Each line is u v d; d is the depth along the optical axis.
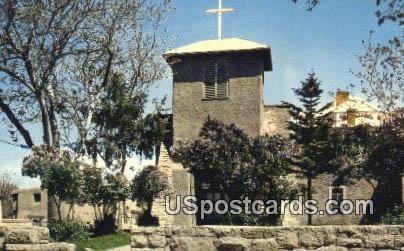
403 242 10.99
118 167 26.73
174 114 36.22
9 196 56.41
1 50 27.20
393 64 21.55
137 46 29.89
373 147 30.61
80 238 22.48
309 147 30.52
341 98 38.00
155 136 28.75
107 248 21.33
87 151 27.11
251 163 29.52
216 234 11.53
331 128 31.44
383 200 33.16
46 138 27.02
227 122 35.75
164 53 32.16
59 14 26.78
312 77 31.12
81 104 28.44
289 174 31.30
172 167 31.86
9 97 28.86
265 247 11.32
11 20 26.05
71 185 23.64
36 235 11.14
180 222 30.81
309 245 11.24
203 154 30.73
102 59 29.16
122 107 27.72
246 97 35.72
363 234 11.13
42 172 23.38
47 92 28.02
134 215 34.19
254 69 35.91
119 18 28.36
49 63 27.17
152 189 28.31
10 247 11.08
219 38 37.56
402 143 29.17
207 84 36.38
